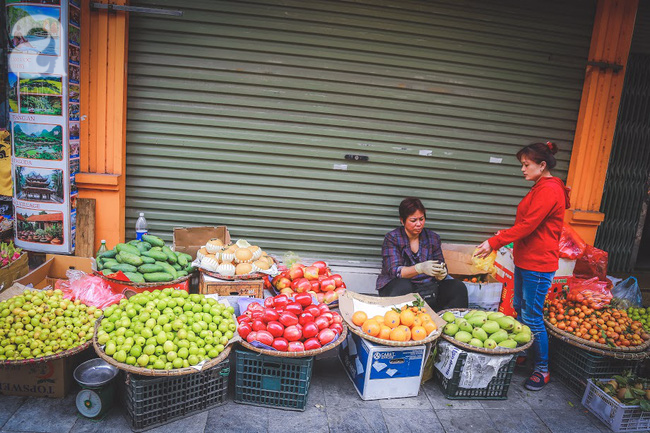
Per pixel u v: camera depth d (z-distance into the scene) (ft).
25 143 14.24
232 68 15.71
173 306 11.65
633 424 12.09
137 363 10.19
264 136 16.31
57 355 10.70
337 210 17.26
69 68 14.02
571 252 15.51
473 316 13.24
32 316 11.30
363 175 17.15
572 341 13.48
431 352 13.25
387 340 11.98
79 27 14.44
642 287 19.75
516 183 18.16
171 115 15.84
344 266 17.61
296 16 15.58
